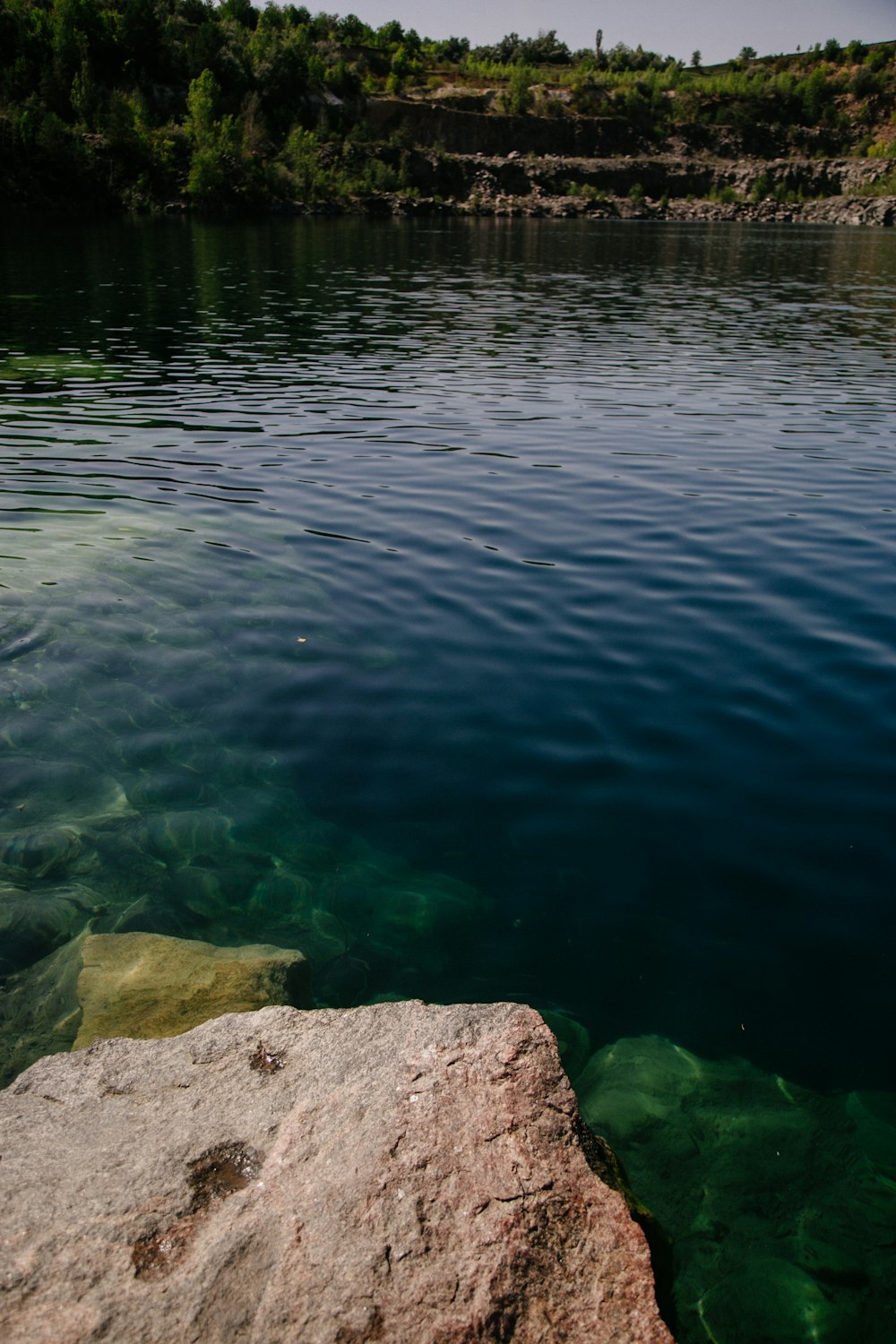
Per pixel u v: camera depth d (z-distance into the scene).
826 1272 2.85
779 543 8.76
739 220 82.88
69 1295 2.18
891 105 103.06
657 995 3.84
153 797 5.03
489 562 8.20
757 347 20.61
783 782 5.17
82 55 62.38
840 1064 3.54
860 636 6.84
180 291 27.16
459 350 19.45
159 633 6.71
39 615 6.88
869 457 11.83
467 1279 2.29
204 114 63.47
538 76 101.12
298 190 66.38
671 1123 3.31
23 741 5.43
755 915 4.25
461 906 4.30
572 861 4.57
